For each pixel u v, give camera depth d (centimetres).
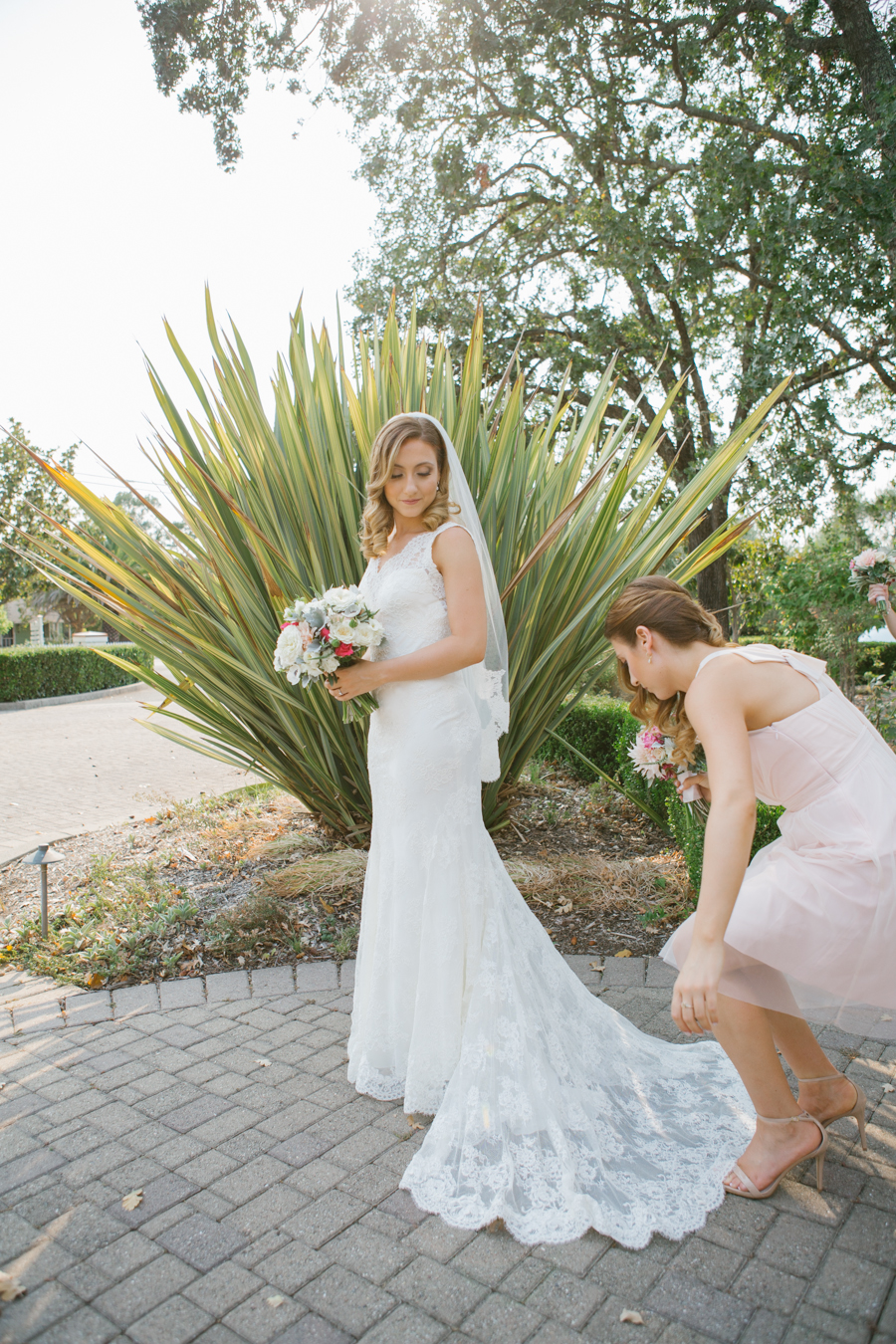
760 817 356
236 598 386
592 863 425
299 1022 282
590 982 305
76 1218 186
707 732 170
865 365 1260
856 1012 185
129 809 668
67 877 451
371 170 1295
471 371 379
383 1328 154
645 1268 167
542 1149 202
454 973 226
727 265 1184
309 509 382
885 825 173
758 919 176
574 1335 151
